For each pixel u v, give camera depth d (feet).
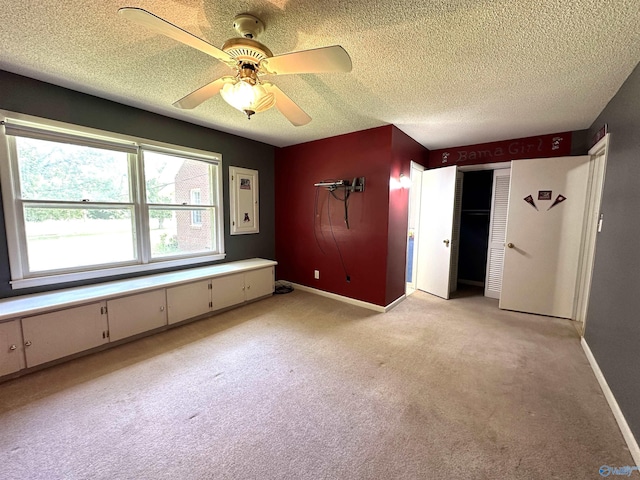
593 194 10.16
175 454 4.71
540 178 10.98
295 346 8.48
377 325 10.09
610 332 6.41
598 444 4.98
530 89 7.40
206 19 4.95
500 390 6.45
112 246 9.46
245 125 11.17
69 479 4.24
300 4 4.50
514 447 4.90
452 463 4.58
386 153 10.85
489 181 15.25
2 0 4.46
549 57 5.88
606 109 8.23
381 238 11.24
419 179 14.55
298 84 7.34
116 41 5.70
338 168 12.41
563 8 4.44
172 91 8.12
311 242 13.78
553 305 11.02
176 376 6.90
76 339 7.48
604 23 4.75
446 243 13.12
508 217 11.57
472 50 5.70
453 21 4.84
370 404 5.97
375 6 4.52
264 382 6.71
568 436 5.15
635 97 6.09
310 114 9.56
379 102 8.45
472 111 9.06
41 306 6.91
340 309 11.70
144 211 9.98
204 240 12.16
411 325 10.10
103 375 6.89
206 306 10.47
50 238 8.21
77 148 8.49
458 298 13.44
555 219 10.84
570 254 10.66
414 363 7.58
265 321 10.37
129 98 8.63
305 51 4.35
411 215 15.02
